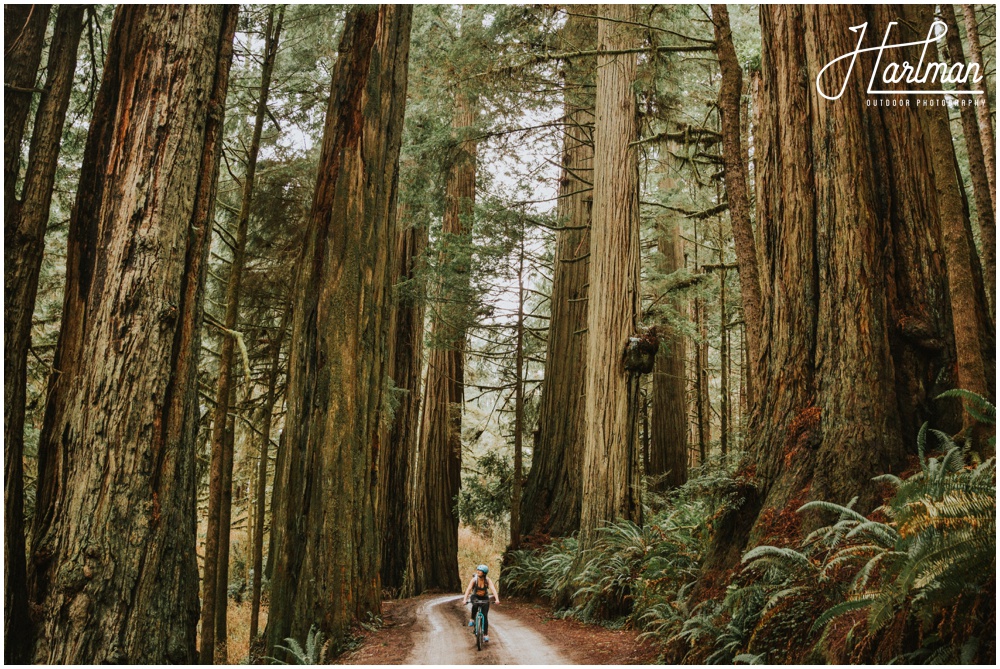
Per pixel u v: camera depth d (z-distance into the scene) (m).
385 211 12.68
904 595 4.39
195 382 7.74
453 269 19.67
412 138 19.56
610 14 14.74
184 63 7.77
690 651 6.85
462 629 10.83
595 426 13.07
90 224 7.40
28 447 11.31
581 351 19.34
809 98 8.23
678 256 21.27
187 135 7.68
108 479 6.76
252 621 11.26
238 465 22.72
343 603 10.07
